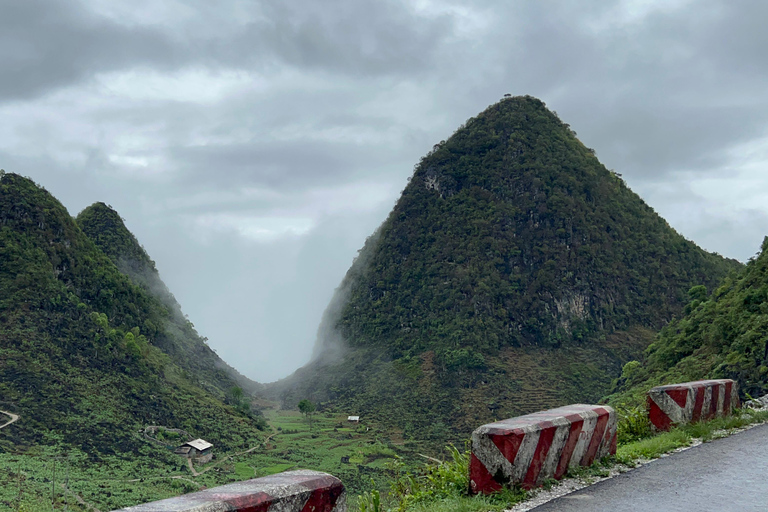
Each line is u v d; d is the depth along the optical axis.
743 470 8.29
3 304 128.38
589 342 160.38
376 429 132.12
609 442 8.82
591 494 7.20
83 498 64.69
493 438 7.25
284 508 4.90
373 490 8.24
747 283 62.66
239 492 4.80
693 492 7.25
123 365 129.62
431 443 117.94
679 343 68.75
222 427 121.06
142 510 4.34
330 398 161.50
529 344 160.50
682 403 11.07
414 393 148.75
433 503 7.45
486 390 142.88
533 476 7.41
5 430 90.00
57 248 150.50
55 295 137.00
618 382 89.38
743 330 51.81
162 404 121.25
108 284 158.50
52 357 119.25
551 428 7.67
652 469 8.41
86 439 94.62
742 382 41.62
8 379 106.75
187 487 77.38
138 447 97.50
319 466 94.88
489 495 7.19
